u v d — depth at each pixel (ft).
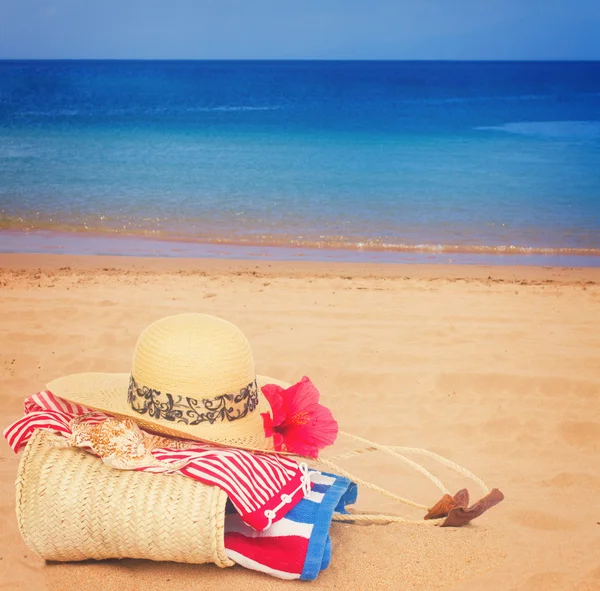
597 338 24.09
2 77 249.14
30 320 24.85
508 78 280.10
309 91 198.90
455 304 28.60
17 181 62.39
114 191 58.85
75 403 11.16
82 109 135.54
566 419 17.61
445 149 85.56
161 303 27.48
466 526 12.15
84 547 10.06
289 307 27.50
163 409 10.39
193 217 50.08
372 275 35.06
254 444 10.75
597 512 13.01
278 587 10.00
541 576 10.54
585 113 137.08
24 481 10.24
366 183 63.31
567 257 41.19
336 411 18.34
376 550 11.11
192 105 150.41
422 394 19.31
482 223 49.37
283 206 53.93
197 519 9.66
